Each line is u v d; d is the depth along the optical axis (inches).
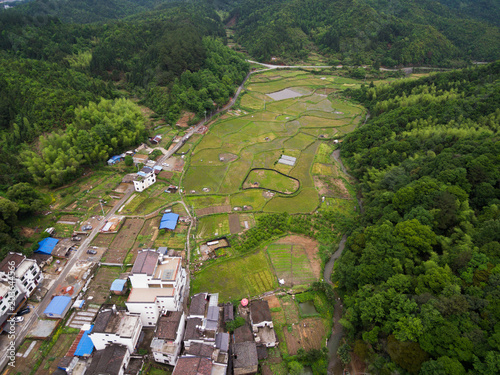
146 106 7258.9
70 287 2972.4
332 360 2512.3
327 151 5876.0
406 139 4906.5
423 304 2218.3
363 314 2415.1
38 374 2303.2
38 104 5167.3
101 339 2321.6
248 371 2304.4
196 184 4746.6
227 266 3344.0
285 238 3764.8
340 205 4429.1
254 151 5733.3
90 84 6668.3
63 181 4461.1
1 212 3341.5
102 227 3764.8
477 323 2059.5
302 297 3021.7
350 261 3078.2
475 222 2876.5
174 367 2174.0
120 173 4874.5
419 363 2030.0
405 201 3348.9
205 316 2564.0
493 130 4485.7
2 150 4616.1
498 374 1796.3
